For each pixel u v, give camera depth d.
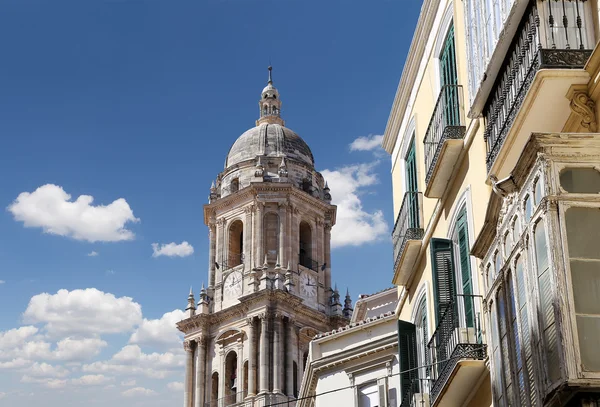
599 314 12.81
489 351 16.17
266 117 83.88
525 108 15.66
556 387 12.74
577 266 13.04
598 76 14.63
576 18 15.29
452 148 21.36
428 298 24.75
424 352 25.25
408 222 26.20
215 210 78.75
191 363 74.56
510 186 14.73
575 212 13.28
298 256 76.31
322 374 40.97
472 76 18.73
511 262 14.72
